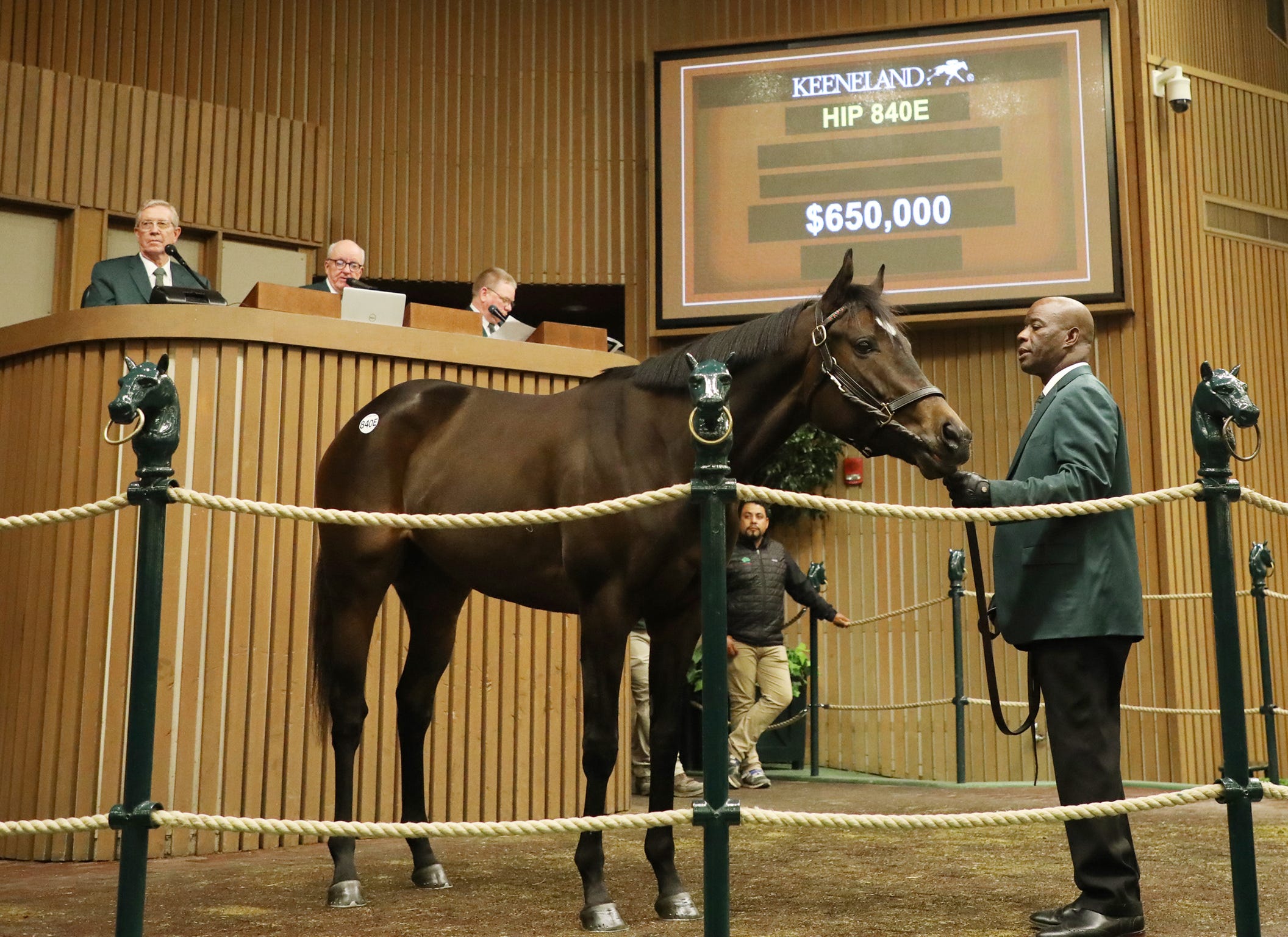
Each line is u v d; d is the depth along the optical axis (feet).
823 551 27.68
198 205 26.37
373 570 11.88
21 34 25.50
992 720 26.18
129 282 18.38
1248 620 26.25
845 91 27.37
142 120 26.00
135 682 7.68
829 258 27.04
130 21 26.63
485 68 29.43
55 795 14.38
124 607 14.73
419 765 12.45
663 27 29.53
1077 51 26.43
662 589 10.23
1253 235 28.07
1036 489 9.29
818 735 25.76
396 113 28.91
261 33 28.04
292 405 15.38
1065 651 9.34
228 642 14.85
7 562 15.62
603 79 29.50
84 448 15.05
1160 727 24.91
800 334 10.39
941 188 26.68
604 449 10.55
